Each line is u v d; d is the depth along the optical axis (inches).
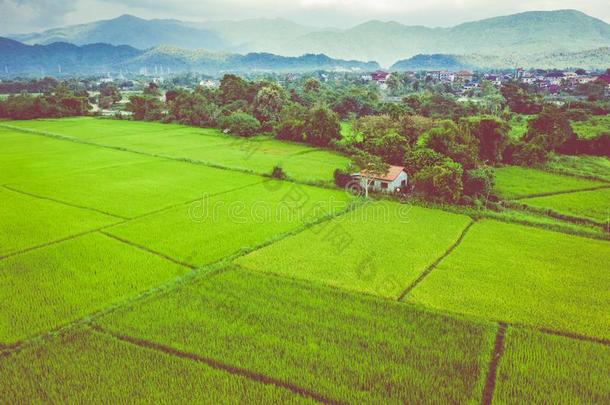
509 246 1350.9
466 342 856.9
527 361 805.2
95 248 1269.7
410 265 1200.8
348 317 933.8
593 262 1240.2
